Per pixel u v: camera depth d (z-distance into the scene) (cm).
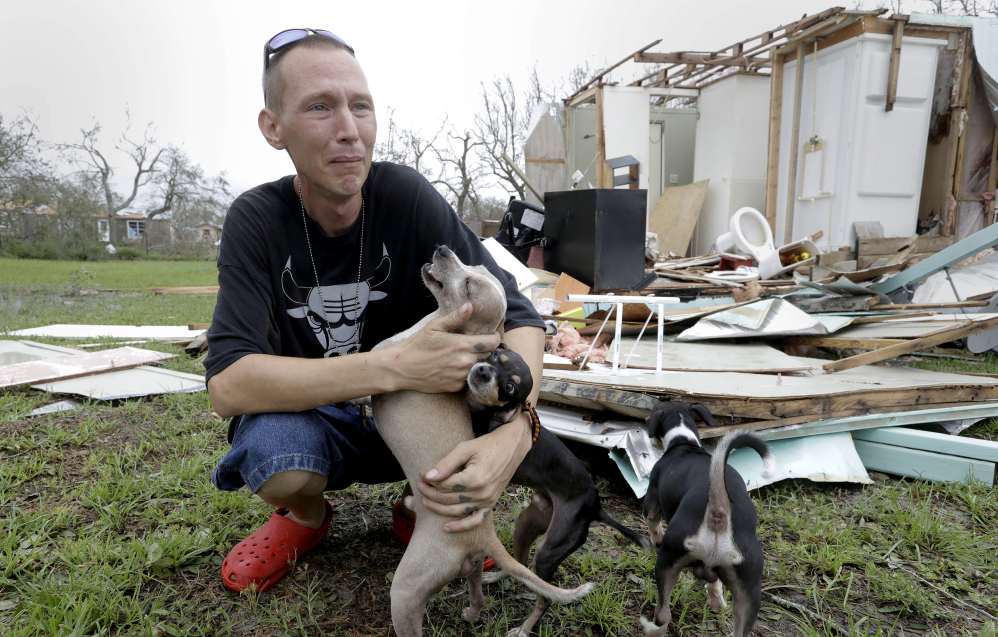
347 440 248
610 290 676
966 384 396
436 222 242
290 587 245
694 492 223
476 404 217
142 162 4247
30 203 3241
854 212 1015
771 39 1122
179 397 472
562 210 728
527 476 232
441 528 198
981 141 1086
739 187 1283
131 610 223
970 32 1012
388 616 231
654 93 1369
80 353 601
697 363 465
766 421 347
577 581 261
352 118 207
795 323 550
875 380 421
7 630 209
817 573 267
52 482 325
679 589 253
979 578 264
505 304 222
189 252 3800
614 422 357
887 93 985
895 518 305
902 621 239
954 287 716
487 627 230
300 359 208
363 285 244
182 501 309
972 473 346
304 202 229
